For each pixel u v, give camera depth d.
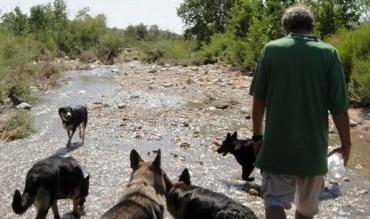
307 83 3.84
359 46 15.51
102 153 9.84
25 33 35.72
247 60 21.91
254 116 4.15
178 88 18.52
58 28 39.03
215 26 41.66
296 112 3.89
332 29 20.92
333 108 3.88
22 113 12.21
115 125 12.47
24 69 19.55
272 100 3.97
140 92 17.83
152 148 10.39
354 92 14.59
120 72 24.92
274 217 3.96
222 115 13.95
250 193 7.68
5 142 10.67
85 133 11.55
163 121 13.06
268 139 4.02
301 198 4.10
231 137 8.52
